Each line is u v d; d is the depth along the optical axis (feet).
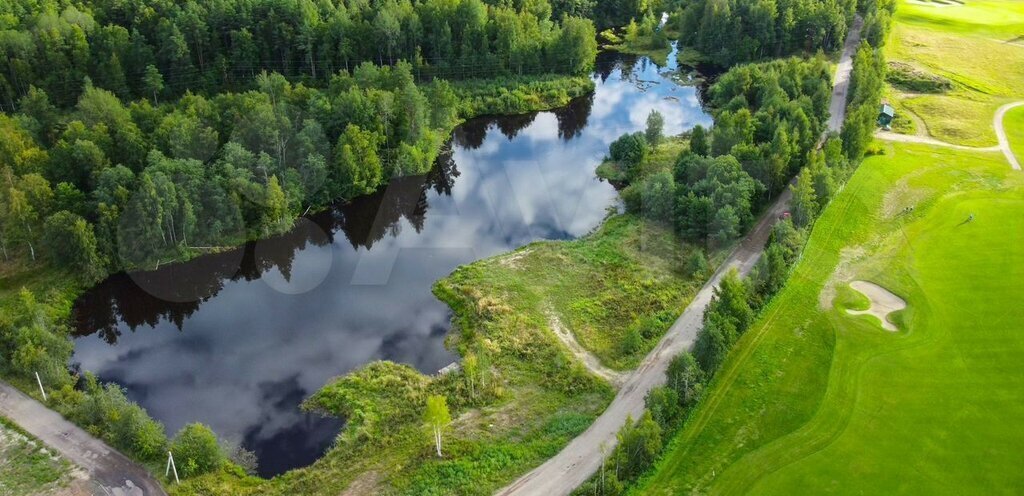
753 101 481.46
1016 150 432.25
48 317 288.30
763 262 297.33
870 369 260.01
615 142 436.76
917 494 212.23
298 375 276.00
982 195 377.91
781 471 219.61
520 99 514.68
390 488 220.23
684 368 237.45
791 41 593.83
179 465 225.97
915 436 232.32
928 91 516.32
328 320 307.78
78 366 282.56
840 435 232.73
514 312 300.81
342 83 424.87
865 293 302.66
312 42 500.74
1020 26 645.10
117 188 321.52
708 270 320.70
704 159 364.79
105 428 239.50
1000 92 516.32
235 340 296.71
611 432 236.84
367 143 389.60
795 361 263.49
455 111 475.31
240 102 379.14
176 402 263.08
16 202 306.96
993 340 274.36
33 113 389.19
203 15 483.51
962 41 607.78
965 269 316.81
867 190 378.73
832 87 486.38
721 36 600.39
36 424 240.32
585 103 534.37
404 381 266.77
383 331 299.99
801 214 333.83
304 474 229.04
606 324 292.81
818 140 415.85
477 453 231.09
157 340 297.94
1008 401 246.27
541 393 256.93
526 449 232.12
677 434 232.53
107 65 449.48
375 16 518.37
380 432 243.40
